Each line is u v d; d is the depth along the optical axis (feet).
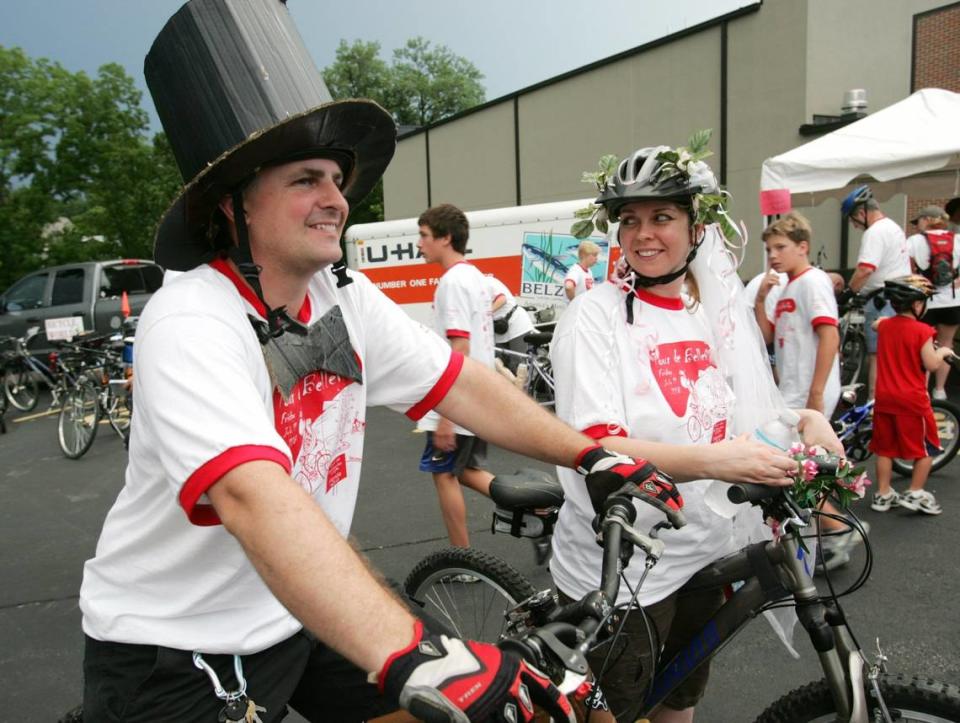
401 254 34.96
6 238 78.95
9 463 23.04
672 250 5.85
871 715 5.43
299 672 4.96
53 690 9.69
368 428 24.18
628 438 5.65
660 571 5.94
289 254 4.20
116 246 86.63
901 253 21.61
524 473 8.41
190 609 4.38
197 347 3.69
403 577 12.42
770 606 5.78
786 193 19.83
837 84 35.70
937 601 10.53
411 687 2.86
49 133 82.33
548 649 3.43
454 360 5.33
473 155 60.49
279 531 3.20
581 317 5.94
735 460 5.32
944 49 35.42
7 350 33.30
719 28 39.17
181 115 4.11
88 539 15.46
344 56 161.68
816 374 12.74
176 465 3.49
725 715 8.41
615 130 46.96
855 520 5.76
